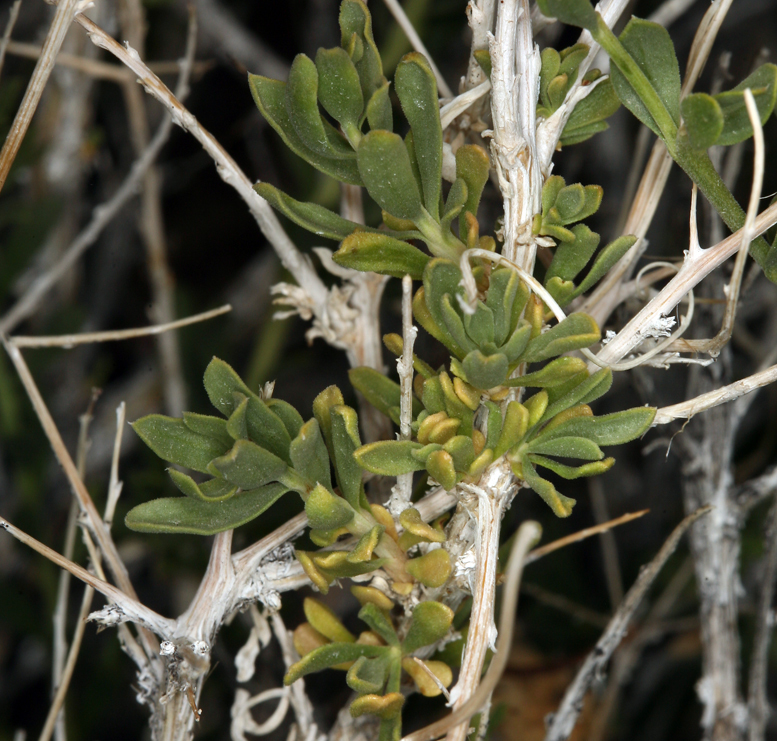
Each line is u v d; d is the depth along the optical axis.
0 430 0.47
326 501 0.31
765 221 0.31
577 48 0.31
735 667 0.36
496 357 0.30
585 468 0.31
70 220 0.53
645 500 0.51
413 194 0.31
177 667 0.32
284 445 0.31
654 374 0.48
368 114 0.30
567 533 0.51
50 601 0.47
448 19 0.52
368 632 0.32
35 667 0.50
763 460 0.50
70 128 0.50
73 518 0.36
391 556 0.31
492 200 0.35
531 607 0.48
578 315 0.30
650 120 0.31
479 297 0.31
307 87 0.30
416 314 0.31
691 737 0.48
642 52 0.31
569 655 0.46
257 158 0.55
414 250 0.31
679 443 0.36
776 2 0.58
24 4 0.55
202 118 0.60
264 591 0.32
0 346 0.47
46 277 0.43
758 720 0.36
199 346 0.56
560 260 0.31
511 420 0.31
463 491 0.31
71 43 0.45
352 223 0.31
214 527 0.31
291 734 0.33
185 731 0.32
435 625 0.31
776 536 0.36
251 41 0.59
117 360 0.61
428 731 0.31
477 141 0.33
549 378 0.31
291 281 0.50
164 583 0.52
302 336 0.58
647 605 0.49
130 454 0.57
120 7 0.44
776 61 0.55
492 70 0.31
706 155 0.31
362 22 0.31
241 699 0.33
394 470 0.31
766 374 0.31
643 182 0.33
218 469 0.30
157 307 0.50
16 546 0.50
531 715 0.44
